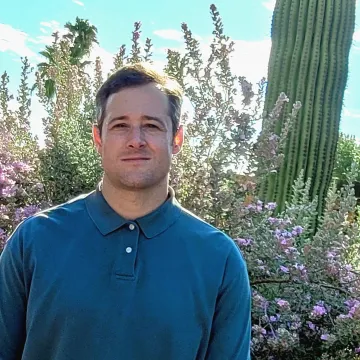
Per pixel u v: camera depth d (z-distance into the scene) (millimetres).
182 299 1524
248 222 3545
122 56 4398
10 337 1630
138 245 1561
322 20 6164
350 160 13711
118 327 1496
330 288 3402
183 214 1646
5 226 3576
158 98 1604
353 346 3162
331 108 6176
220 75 3863
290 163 5906
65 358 1513
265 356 3037
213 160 3494
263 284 3385
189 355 1533
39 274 1547
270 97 6277
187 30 4027
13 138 4434
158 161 1579
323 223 3818
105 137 1604
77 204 1655
